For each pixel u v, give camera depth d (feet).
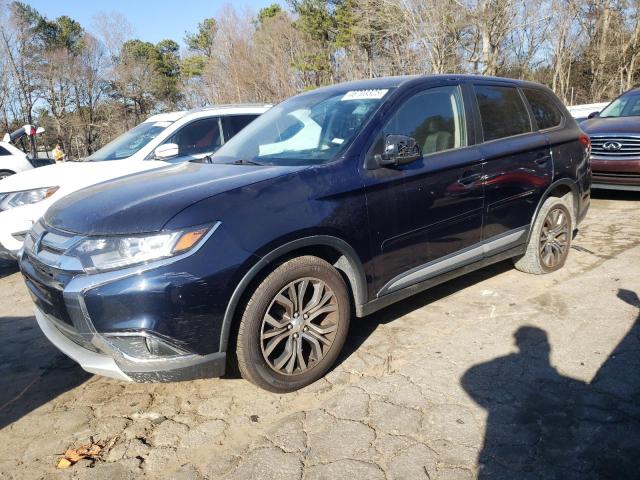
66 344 9.82
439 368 10.66
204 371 9.06
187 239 8.68
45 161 49.49
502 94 14.30
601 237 18.95
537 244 14.79
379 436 8.69
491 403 9.37
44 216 11.00
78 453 8.87
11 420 9.96
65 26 199.52
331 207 10.09
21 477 8.37
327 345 10.43
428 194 11.64
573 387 9.68
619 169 23.31
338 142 11.21
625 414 8.82
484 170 12.84
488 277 15.60
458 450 8.23
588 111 38.06
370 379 10.46
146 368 8.70
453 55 82.84
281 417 9.48
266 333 9.57
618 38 93.81
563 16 91.50
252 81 124.26
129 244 8.67
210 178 10.48
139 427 9.50
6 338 13.69
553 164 14.80
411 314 13.37
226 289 8.90
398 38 86.63
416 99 12.24
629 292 13.62
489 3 75.05
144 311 8.52
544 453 8.04
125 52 205.16
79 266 8.86
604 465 7.72
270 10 163.94
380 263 10.99
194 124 22.20
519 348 11.23
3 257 18.61
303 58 122.52
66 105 188.03
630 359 10.46
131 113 208.54
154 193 9.84
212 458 8.52
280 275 9.50
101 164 20.45
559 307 13.10
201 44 209.67
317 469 8.03
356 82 13.78
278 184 9.81
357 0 97.19
